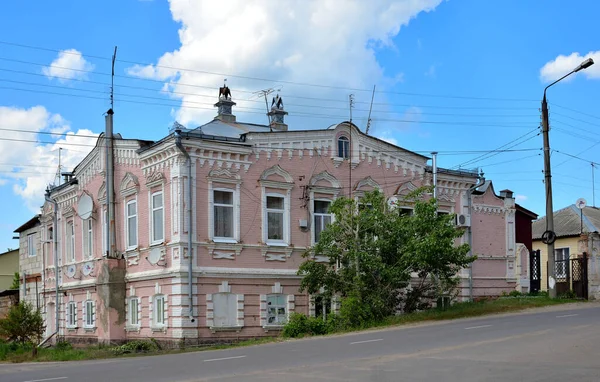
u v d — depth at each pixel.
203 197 28.77
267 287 30.00
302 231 31.44
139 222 31.05
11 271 55.62
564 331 19.42
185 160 28.44
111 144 32.91
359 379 12.98
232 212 29.62
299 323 27.22
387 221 29.17
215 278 28.58
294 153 31.48
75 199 37.97
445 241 28.41
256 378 13.73
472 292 37.47
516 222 43.06
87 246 36.56
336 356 16.80
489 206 39.38
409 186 35.34
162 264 28.88
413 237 28.72
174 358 19.86
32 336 37.97
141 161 31.02
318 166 32.16
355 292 28.08
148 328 29.78
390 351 17.09
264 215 30.34
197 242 28.33
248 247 29.67
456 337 19.41
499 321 24.16
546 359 14.43
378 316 28.42
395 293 29.92
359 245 28.95
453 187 37.62
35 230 44.31
